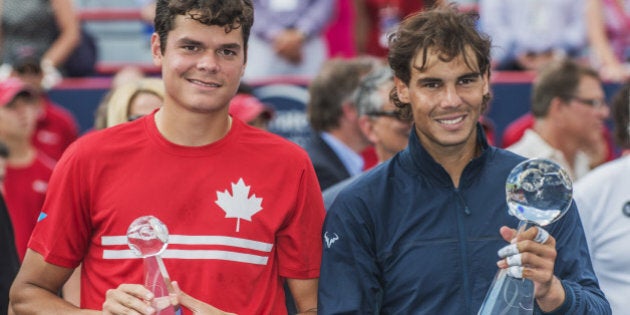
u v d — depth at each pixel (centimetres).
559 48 3159
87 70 3130
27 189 2355
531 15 3155
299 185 1351
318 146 2034
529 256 1218
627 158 1708
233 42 1293
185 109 1312
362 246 1333
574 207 1355
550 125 2312
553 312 1276
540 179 1234
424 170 1334
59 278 1347
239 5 1288
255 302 1319
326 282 1334
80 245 1341
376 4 3078
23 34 3011
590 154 2353
